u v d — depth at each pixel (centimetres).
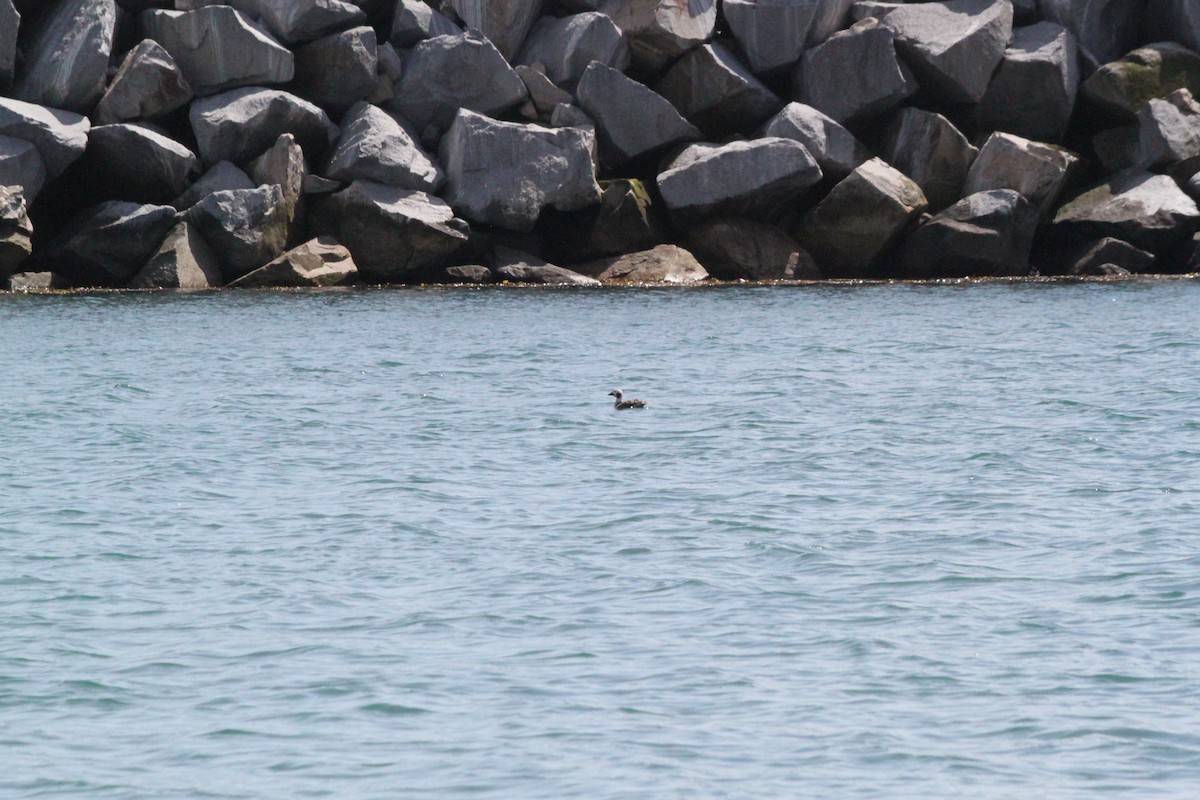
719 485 2972
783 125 7381
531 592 2262
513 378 4431
